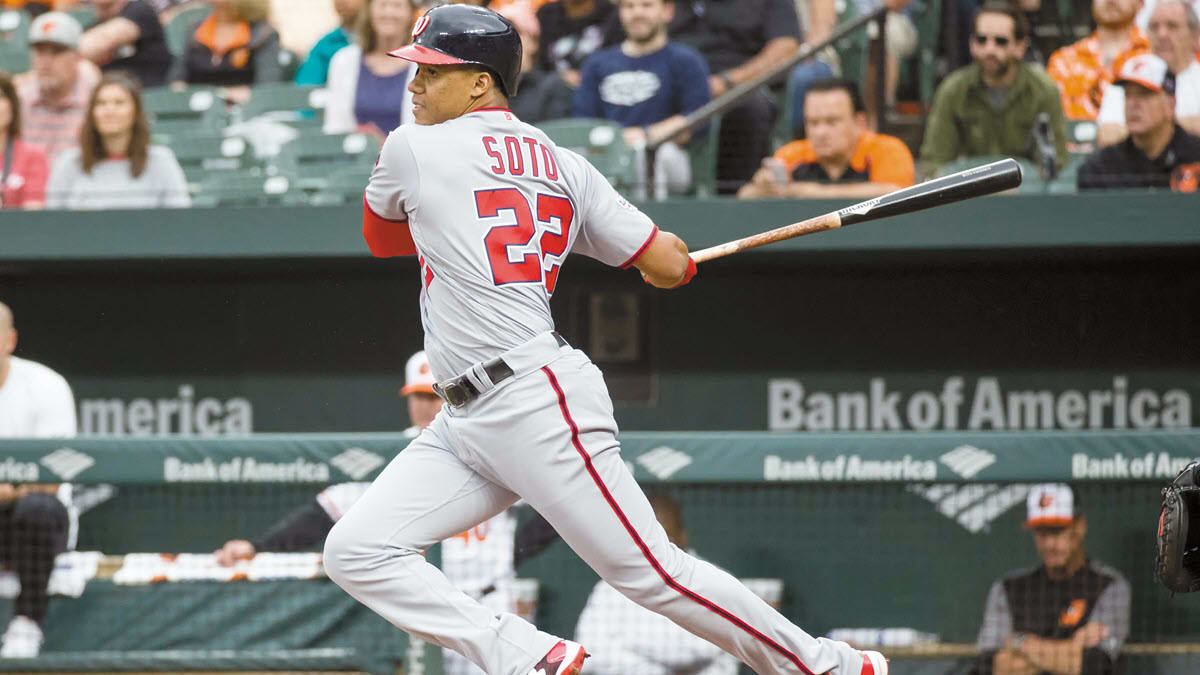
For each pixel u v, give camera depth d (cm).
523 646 1171
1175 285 2702
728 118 2661
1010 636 1981
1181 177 2517
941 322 2747
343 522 1186
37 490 2020
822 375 2764
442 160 1155
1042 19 2842
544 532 2088
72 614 2000
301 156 2745
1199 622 2005
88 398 2870
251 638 1972
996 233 2469
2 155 2722
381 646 1939
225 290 2847
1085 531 2008
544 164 1188
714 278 2766
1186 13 2553
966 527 2239
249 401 2852
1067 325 2727
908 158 2550
